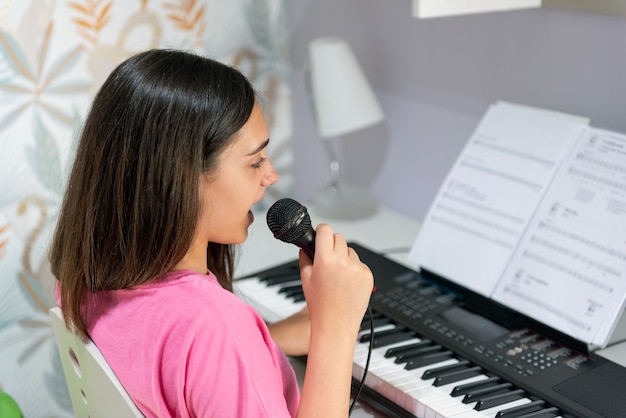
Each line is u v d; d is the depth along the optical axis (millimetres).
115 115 1052
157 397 1029
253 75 2344
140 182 1034
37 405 2340
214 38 2238
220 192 1073
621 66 1619
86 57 2088
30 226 2158
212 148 1038
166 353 1014
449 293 1621
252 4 2264
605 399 1271
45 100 2076
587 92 1702
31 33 2006
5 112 2037
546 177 1530
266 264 1929
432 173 2109
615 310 1368
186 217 1034
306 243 1158
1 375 2264
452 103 1996
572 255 1445
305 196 2512
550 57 1749
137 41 2137
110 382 1079
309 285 1145
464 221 1612
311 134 2402
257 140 1078
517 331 1473
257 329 1048
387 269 1736
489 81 1891
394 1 2045
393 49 2100
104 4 2061
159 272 1053
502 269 1528
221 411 988
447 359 1417
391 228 2107
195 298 1027
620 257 1390
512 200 1560
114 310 1078
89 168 1076
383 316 1551
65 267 1106
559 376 1337
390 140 2197
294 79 2396
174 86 1032
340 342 1092
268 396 997
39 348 2281
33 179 2123
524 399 1307
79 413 1287
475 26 1877
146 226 1043
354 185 2328
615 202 1427
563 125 1547
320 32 2275
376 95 2201
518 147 1594
